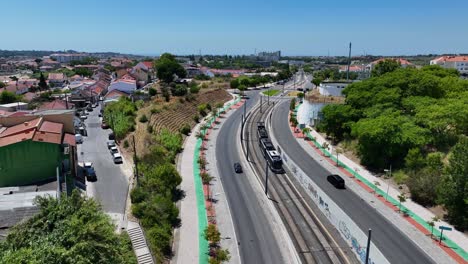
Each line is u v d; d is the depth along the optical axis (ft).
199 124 292.20
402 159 177.78
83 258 70.64
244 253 117.91
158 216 127.44
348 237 124.16
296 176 183.11
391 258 113.70
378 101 211.61
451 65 577.02
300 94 386.11
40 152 143.54
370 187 165.78
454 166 128.16
